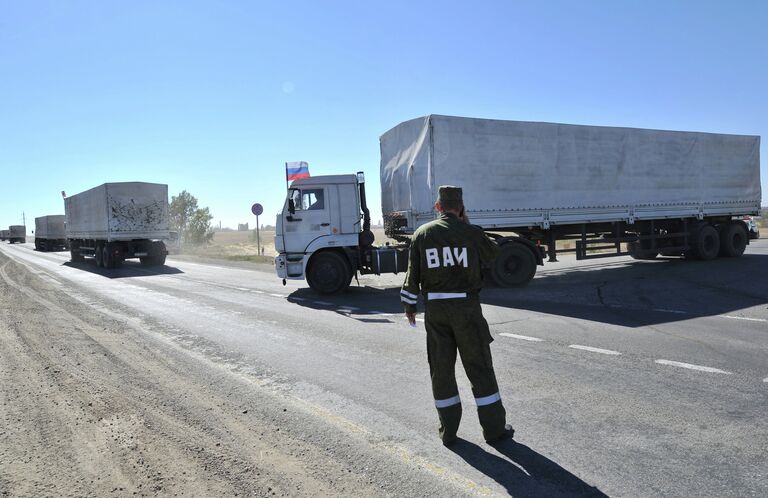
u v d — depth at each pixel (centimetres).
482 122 1150
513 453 345
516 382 495
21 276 1686
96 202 2262
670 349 609
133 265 2291
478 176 1147
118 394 462
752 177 1612
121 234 2116
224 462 332
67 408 426
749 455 336
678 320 780
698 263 1523
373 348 645
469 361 355
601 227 1371
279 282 1476
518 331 722
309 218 1156
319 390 480
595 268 1548
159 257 2209
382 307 980
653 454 340
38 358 579
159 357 598
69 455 340
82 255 2552
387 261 1148
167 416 411
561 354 595
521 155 1193
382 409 430
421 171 1134
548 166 1226
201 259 2548
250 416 412
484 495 291
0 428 383
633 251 1627
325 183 1159
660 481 305
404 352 624
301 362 578
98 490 295
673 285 1127
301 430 385
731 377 499
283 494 292
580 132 1270
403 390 480
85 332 734
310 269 1162
